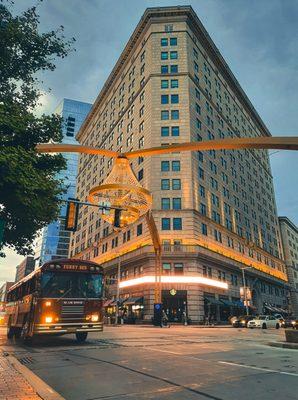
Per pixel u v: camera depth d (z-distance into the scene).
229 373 7.28
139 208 20.72
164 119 50.50
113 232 55.88
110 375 7.15
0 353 10.18
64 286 13.71
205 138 53.84
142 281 43.38
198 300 41.66
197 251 43.31
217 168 56.56
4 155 7.90
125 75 65.31
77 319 13.51
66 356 10.22
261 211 75.62
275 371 7.52
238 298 53.16
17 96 11.02
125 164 19.45
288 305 78.25
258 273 62.03
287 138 17.08
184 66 53.78
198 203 47.44
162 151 19.03
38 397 4.79
